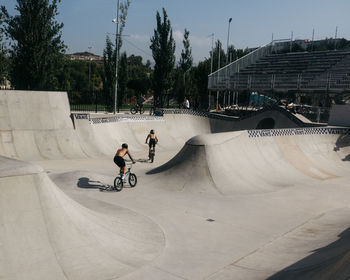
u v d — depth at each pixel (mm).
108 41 27656
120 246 6398
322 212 9633
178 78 38781
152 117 22969
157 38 30078
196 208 9648
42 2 20797
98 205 9312
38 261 5195
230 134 13641
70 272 5223
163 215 8977
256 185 11945
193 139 12695
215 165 11984
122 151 11117
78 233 6066
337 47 41656
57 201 6137
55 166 14367
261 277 5512
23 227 5406
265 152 14477
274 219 8953
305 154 15836
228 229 8156
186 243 7219
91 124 18750
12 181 5508
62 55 22750
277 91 26766
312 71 30594
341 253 5266
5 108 15781
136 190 11180
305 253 6473
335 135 17766
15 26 20969
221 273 5852
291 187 12219
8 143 15203
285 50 40875
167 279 5570
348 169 15695
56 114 17297
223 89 30969
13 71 21625
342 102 27109
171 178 11945
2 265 4891
